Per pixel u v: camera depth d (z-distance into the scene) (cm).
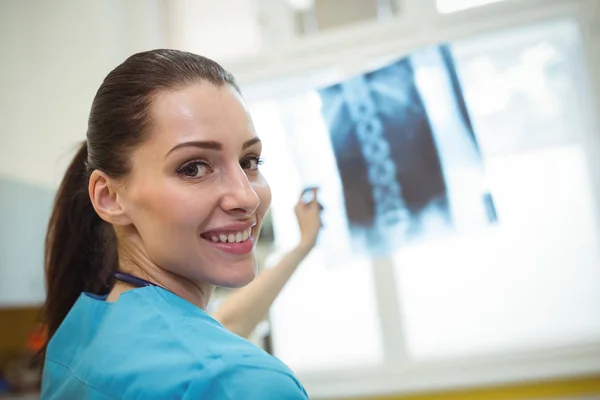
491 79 197
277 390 48
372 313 202
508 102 194
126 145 61
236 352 50
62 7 231
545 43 197
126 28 224
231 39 231
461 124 114
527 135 191
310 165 126
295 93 223
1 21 239
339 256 121
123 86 62
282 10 224
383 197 119
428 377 191
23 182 208
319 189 121
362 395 196
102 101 64
